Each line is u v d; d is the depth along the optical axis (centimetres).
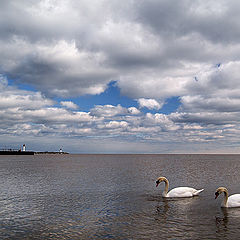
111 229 1766
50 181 4359
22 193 3173
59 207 2409
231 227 1780
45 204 2541
